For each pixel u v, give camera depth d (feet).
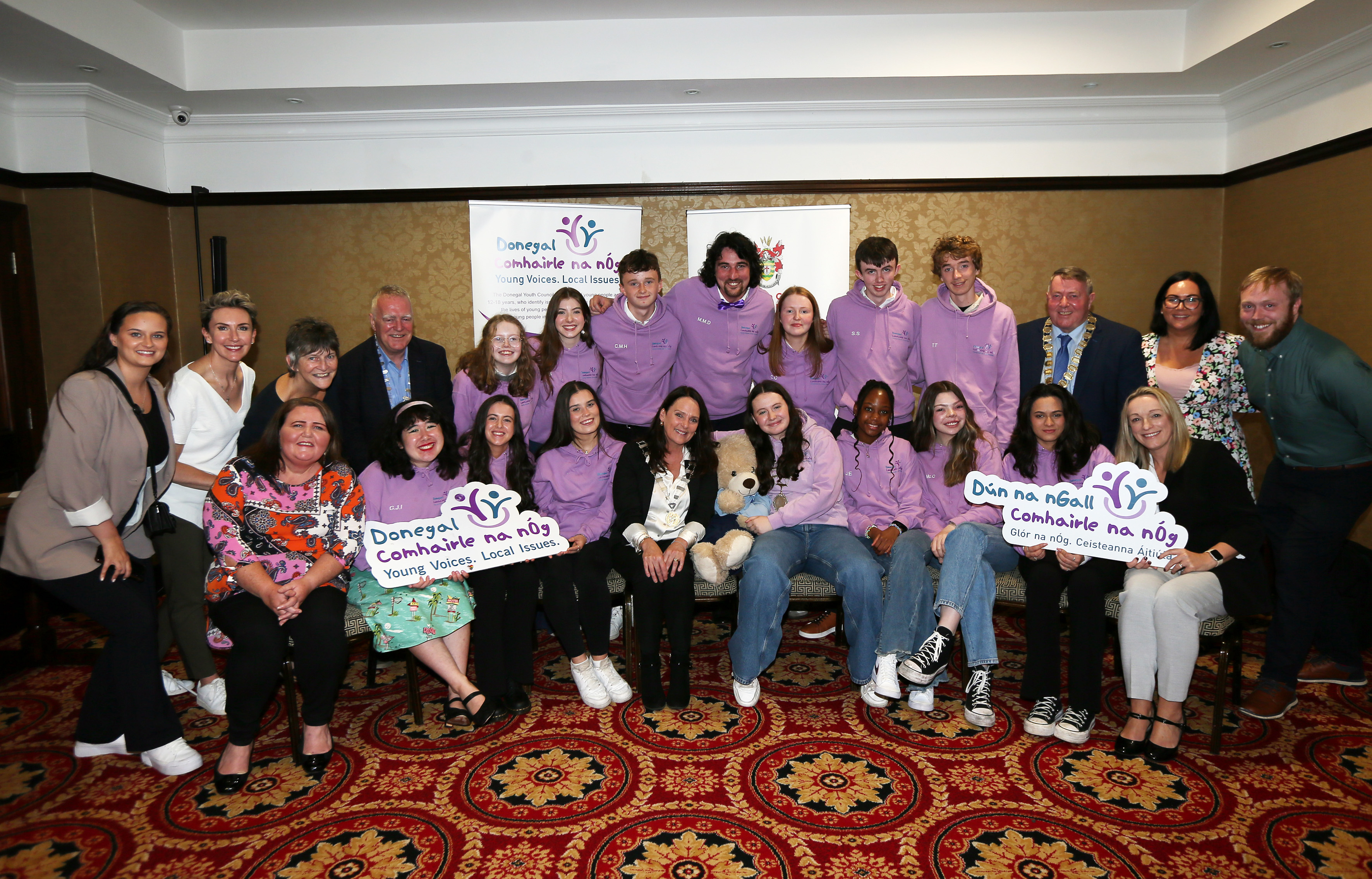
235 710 7.51
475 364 10.68
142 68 12.62
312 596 7.98
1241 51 12.71
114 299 14.28
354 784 7.68
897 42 13.65
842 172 15.62
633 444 9.94
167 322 7.92
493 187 15.62
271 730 8.87
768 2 12.88
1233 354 9.89
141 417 7.84
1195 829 6.81
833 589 9.44
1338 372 8.36
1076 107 15.25
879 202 15.74
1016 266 15.93
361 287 15.94
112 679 7.73
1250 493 8.40
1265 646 10.62
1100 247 15.89
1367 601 10.30
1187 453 8.64
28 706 9.57
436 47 13.55
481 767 7.97
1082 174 15.67
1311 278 13.52
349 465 10.59
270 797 7.48
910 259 15.87
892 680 8.69
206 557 9.24
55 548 7.36
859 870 6.35
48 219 13.78
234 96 14.10
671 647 9.21
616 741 8.46
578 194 15.64
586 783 7.64
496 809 7.23
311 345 9.58
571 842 6.74
